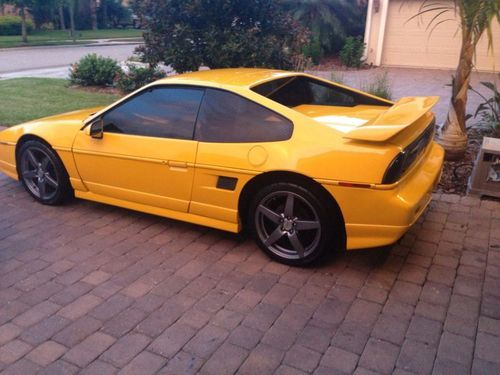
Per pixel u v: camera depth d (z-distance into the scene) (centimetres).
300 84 440
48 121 489
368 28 1775
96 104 1010
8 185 561
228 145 378
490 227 445
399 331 302
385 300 334
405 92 1234
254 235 391
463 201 506
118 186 446
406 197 340
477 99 1127
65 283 359
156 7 845
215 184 388
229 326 308
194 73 444
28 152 496
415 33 1727
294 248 373
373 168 329
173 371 271
